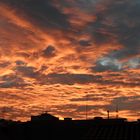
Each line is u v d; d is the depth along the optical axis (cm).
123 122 3722
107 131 3472
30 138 4225
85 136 3428
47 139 4178
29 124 4281
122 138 3241
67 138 4103
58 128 4194
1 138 4131
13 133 4225
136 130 3400
